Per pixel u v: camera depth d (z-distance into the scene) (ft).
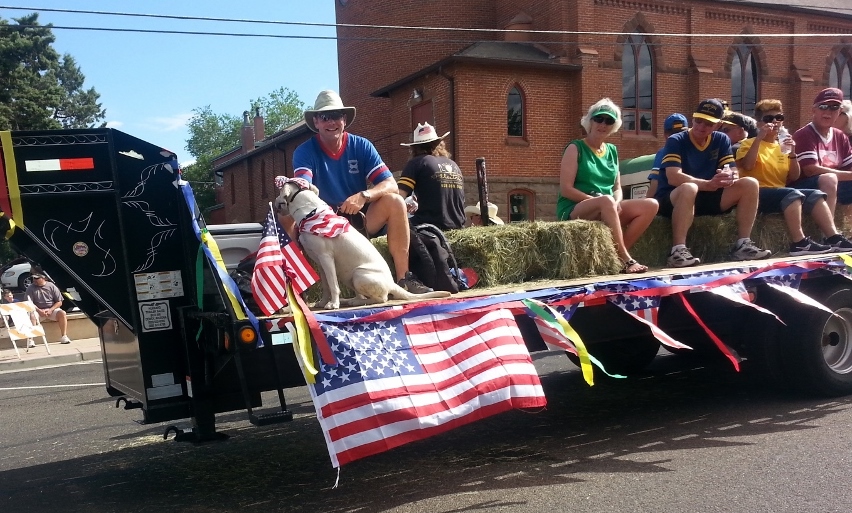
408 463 15.37
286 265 12.34
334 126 15.49
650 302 15.61
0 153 12.43
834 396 18.79
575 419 18.28
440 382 12.42
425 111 70.23
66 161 12.86
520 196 67.67
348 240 13.46
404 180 18.42
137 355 13.50
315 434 18.34
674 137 20.97
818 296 18.51
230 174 129.90
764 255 20.21
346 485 14.12
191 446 17.84
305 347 11.50
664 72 73.26
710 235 20.84
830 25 81.76
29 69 118.83
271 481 14.67
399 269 15.25
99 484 15.11
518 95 67.56
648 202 18.95
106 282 13.32
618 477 13.65
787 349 18.28
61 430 20.66
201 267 12.97
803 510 11.68
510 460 15.17
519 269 17.04
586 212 18.92
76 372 33.78
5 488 15.14
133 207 13.34
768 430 16.24
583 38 68.28
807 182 23.16
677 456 14.74
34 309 39.60
